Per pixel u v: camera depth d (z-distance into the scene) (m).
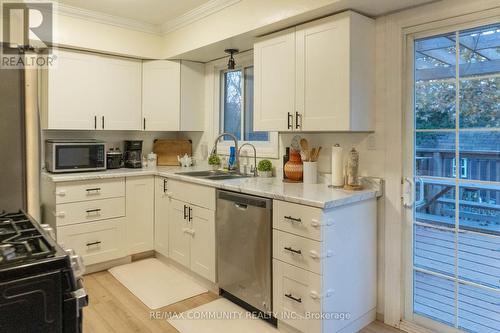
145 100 3.84
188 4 3.07
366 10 2.26
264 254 2.31
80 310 0.96
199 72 3.95
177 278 3.12
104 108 3.56
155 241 3.57
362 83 2.31
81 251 3.15
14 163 1.62
